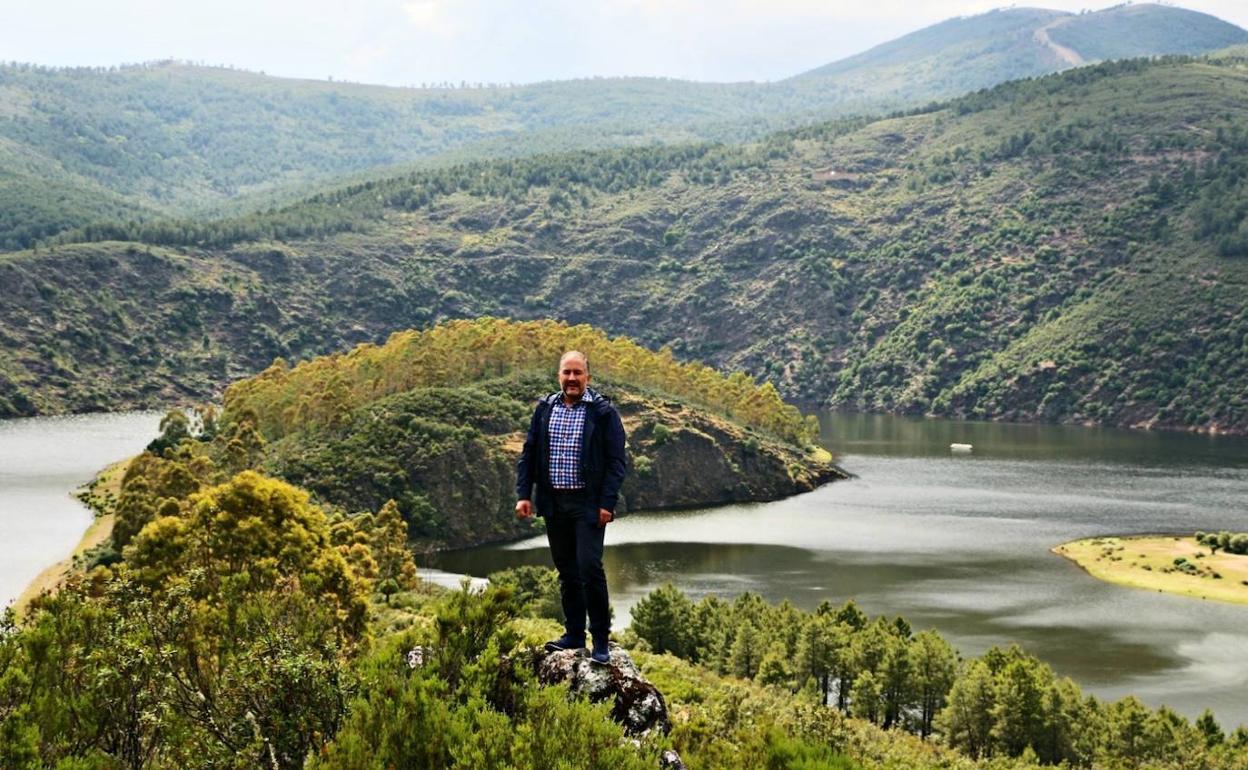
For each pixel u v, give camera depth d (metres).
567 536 16.19
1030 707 68.31
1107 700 82.69
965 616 106.38
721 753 16.70
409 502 144.50
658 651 81.19
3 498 148.88
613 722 14.54
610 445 15.88
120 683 17.80
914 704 76.06
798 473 194.50
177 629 19.53
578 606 16.52
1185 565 126.44
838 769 16.20
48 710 16.61
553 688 14.64
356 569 80.56
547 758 13.88
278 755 16.47
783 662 71.06
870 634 77.56
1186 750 65.38
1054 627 102.88
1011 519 160.75
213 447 150.50
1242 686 86.44
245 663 17.20
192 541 53.34
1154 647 96.81
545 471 15.97
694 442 185.38
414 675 15.46
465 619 16.56
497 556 139.12
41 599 20.78
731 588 117.38
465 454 154.25
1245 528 152.75
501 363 196.50
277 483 59.25
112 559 95.06
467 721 14.59
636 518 165.38
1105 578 122.44
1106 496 181.88
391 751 14.30
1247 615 107.50
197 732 17.03
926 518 162.38
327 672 16.81
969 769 59.88
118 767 16.94
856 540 145.38
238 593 21.41
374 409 164.62
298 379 184.88
